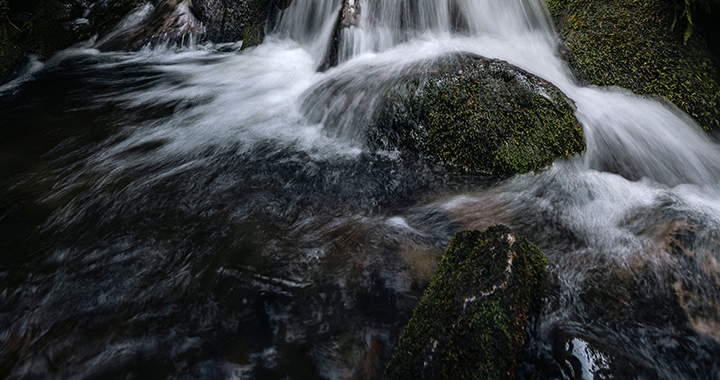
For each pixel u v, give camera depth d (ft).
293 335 8.92
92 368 8.29
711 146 15.37
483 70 15.37
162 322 9.24
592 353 7.93
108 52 28.30
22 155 16.66
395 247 11.34
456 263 9.25
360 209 13.19
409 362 7.40
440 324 7.64
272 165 15.53
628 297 9.29
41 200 13.69
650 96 16.28
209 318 9.34
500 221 12.39
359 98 16.66
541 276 9.46
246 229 12.22
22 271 10.75
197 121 19.26
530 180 13.93
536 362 7.85
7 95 22.61
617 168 14.84
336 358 8.41
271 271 10.61
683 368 7.79
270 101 20.63
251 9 28.78
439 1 21.16
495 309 7.54
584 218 12.23
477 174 14.38
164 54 27.81
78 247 11.56
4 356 8.49
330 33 22.57
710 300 8.80
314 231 12.14
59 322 9.25
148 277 10.50
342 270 10.57
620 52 17.26
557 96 14.85
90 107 21.02
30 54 26.86
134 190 14.15
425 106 15.15
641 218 11.84
